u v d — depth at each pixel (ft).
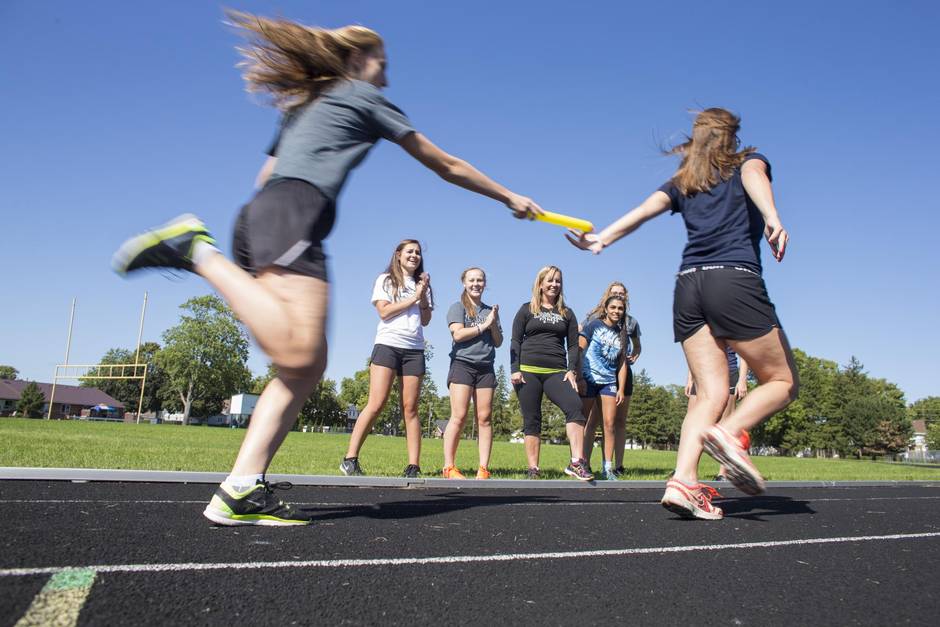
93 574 5.97
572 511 12.70
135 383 330.34
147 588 5.69
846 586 7.32
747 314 10.89
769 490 20.74
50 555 6.60
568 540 9.30
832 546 9.84
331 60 9.15
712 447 10.60
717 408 11.84
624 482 20.04
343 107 9.01
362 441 18.40
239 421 209.56
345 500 13.08
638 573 7.43
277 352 8.18
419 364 18.43
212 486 14.01
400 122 9.30
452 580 6.65
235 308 8.07
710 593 6.73
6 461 15.89
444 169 9.78
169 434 56.18
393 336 18.08
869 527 12.17
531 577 6.97
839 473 33.50
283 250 8.17
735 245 11.16
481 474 19.74
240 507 9.06
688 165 11.71
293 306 8.16
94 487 12.88
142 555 6.91
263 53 9.14
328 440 73.77
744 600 6.53
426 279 18.26
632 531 10.41
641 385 268.00
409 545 8.32
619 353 22.81
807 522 12.51
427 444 74.33
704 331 11.67
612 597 6.37
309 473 18.26
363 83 9.25
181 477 14.57
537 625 5.42
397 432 265.34
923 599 6.91
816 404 209.56
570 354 21.06
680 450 12.13
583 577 7.09
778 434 205.67
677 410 264.31
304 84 9.22
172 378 224.33
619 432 23.95
